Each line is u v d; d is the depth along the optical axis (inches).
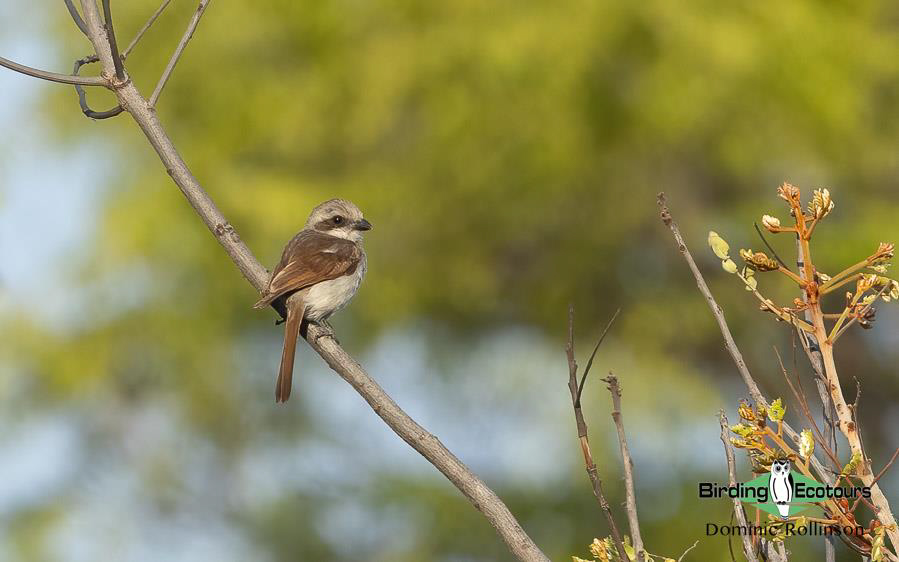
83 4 239.6
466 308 702.5
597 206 655.8
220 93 658.2
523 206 643.5
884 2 666.8
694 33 588.4
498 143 619.5
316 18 641.0
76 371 665.6
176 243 653.9
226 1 650.8
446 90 613.3
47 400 690.2
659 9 586.6
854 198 663.8
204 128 663.8
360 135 640.4
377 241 677.9
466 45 599.2
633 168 650.2
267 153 678.5
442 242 673.0
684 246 192.5
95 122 650.8
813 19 610.2
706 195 676.1
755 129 617.9
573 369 183.2
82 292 669.9
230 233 241.8
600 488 180.5
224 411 698.8
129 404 700.0
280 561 680.4
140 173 664.4
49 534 681.0
